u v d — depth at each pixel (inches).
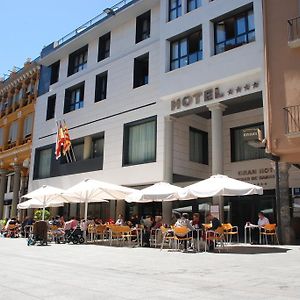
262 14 675.4
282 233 616.7
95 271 322.3
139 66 958.4
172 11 863.1
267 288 239.8
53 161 1154.0
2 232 1039.6
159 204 922.1
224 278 281.4
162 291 229.0
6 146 1460.4
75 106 1141.1
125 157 919.0
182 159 861.2
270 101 633.0
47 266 356.8
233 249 541.6
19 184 1400.1
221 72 727.1
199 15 789.2
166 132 828.0
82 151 1082.1
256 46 682.8
